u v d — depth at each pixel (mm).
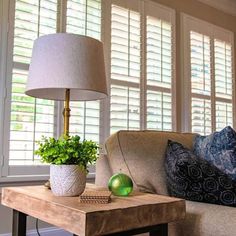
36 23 2674
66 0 2863
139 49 3387
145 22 3461
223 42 4418
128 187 1386
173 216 1256
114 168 1827
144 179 1745
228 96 4391
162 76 3592
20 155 2543
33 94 1720
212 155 1791
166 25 3691
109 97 3109
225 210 1329
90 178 2938
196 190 1454
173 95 3686
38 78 1496
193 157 1572
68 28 2859
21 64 2605
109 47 3145
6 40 2539
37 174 2623
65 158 1330
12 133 2516
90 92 1848
